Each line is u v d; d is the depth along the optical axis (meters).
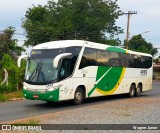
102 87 22.41
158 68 88.69
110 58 23.30
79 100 20.39
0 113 16.70
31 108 18.75
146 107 18.27
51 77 18.39
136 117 14.60
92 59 21.28
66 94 19.05
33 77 18.77
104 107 18.11
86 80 20.72
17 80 29.11
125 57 25.19
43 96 18.30
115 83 23.98
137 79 27.02
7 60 29.84
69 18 62.25
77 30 63.69
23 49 48.41
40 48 19.44
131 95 26.38
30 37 60.88
